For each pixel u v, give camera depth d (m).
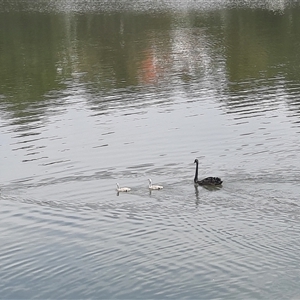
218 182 31.38
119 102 49.34
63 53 68.38
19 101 50.72
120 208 29.80
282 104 47.03
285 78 55.06
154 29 81.69
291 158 35.53
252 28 80.12
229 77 56.16
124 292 22.86
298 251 24.92
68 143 40.00
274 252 24.94
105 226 28.05
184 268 24.12
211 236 26.61
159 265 24.47
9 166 36.19
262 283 22.78
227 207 29.20
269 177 32.47
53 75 58.94
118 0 116.19
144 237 26.89
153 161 36.16
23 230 28.14
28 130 43.00
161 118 44.75
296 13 91.50
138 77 57.00
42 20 93.50
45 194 32.00
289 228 26.86
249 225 27.34
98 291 23.08
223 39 73.12
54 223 28.66
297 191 30.59
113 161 36.47
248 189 31.12
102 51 68.69
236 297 22.05
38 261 25.38
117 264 24.75
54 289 23.41
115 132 41.94
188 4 106.69
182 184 32.25
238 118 43.94
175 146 38.66
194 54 65.62
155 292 22.72
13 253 26.11
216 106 47.25
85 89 53.66
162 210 29.36
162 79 56.19
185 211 29.08
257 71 57.91
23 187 33.00
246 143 38.56
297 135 39.72
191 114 45.47
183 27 82.31
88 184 33.09
